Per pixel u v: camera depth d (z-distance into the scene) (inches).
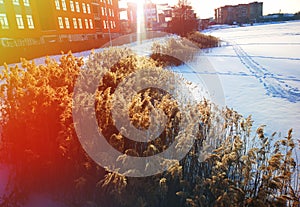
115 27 1699.1
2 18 762.8
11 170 102.4
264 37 1010.7
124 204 73.5
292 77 302.2
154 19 2416.3
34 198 96.3
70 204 90.0
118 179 70.3
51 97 107.2
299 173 88.8
